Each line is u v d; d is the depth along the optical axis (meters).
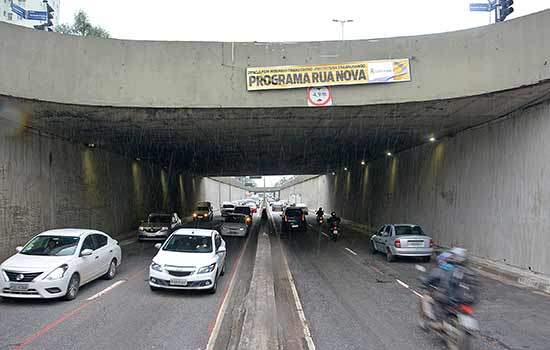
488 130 14.95
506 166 13.73
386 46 12.73
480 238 15.30
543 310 8.89
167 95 12.73
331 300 9.77
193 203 52.47
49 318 7.96
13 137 13.55
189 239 11.83
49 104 12.45
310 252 19.27
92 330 7.24
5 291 8.81
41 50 12.12
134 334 7.05
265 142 21.31
